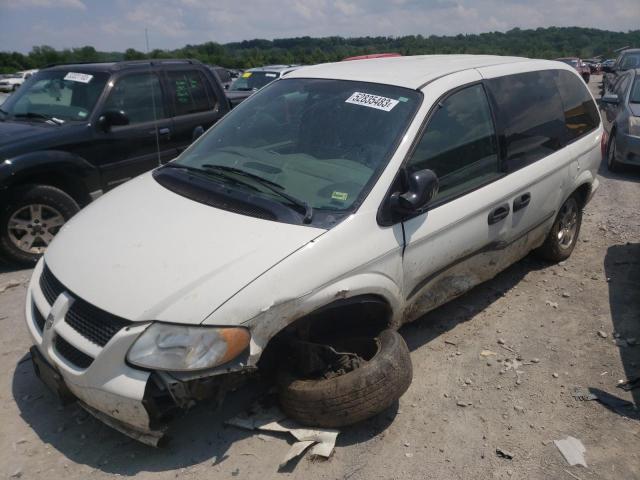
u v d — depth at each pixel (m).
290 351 3.02
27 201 5.18
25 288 4.89
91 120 5.68
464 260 3.72
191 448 2.94
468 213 3.55
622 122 8.77
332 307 2.95
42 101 6.08
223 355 2.57
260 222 2.95
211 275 2.68
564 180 4.61
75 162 5.50
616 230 6.14
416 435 3.08
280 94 3.97
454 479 2.79
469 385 3.51
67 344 2.77
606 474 2.83
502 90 4.08
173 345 2.53
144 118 6.19
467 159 3.66
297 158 3.42
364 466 2.85
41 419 3.18
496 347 3.92
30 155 5.19
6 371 3.63
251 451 2.92
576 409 3.30
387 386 2.88
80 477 2.77
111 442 2.99
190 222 3.03
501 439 3.06
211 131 4.08
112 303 2.64
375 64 4.13
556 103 4.69
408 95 3.48
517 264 5.25
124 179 6.02
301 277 2.77
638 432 3.11
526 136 4.20
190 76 6.78
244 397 3.29
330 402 2.85
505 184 3.88
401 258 3.20
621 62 17.19
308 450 2.93
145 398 2.54
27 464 2.86
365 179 3.15
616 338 4.03
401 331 4.10
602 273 5.06
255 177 3.29
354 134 3.40
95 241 3.08
